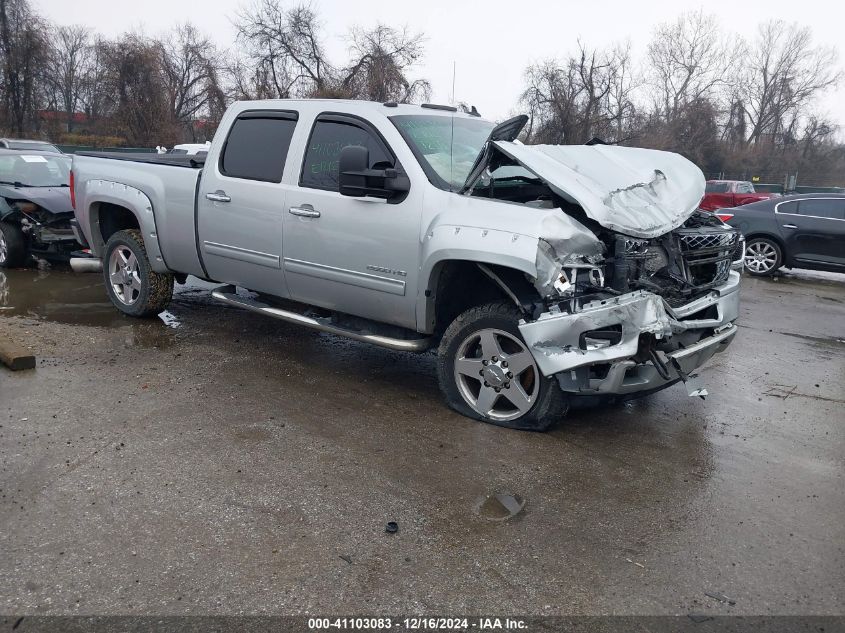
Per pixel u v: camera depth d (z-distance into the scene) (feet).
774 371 20.57
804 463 14.06
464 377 15.51
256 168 18.30
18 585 9.32
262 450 13.55
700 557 10.58
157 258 20.89
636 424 15.78
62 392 16.06
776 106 189.67
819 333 25.76
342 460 13.26
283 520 11.12
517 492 12.32
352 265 16.31
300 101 18.06
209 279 20.24
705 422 16.12
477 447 14.06
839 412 17.17
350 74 120.37
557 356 13.44
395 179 15.34
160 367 18.10
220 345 20.26
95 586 9.36
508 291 14.07
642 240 14.11
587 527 11.29
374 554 10.32
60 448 13.26
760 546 10.93
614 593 9.64
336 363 19.13
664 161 17.62
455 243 14.11
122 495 11.68
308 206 16.90
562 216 13.39
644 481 12.94
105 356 18.83
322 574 9.81
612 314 13.11
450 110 19.77
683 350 14.24
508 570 10.07
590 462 13.62
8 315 22.74
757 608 9.44
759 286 36.76
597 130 118.62
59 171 35.04
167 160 22.13
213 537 10.59
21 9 132.67
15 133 131.54
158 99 126.41
